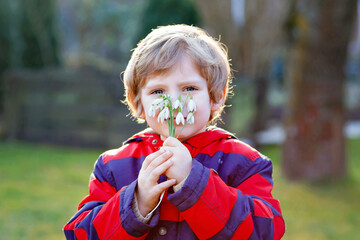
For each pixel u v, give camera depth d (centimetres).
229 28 753
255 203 115
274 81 1811
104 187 129
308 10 529
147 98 122
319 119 543
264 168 126
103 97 859
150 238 118
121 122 845
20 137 911
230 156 126
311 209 450
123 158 132
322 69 537
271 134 1007
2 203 454
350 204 470
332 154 546
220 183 112
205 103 120
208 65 122
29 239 349
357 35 1527
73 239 121
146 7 914
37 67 1162
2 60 1112
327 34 527
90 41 1672
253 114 859
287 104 571
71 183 567
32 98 906
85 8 1636
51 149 844
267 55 811
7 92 918
